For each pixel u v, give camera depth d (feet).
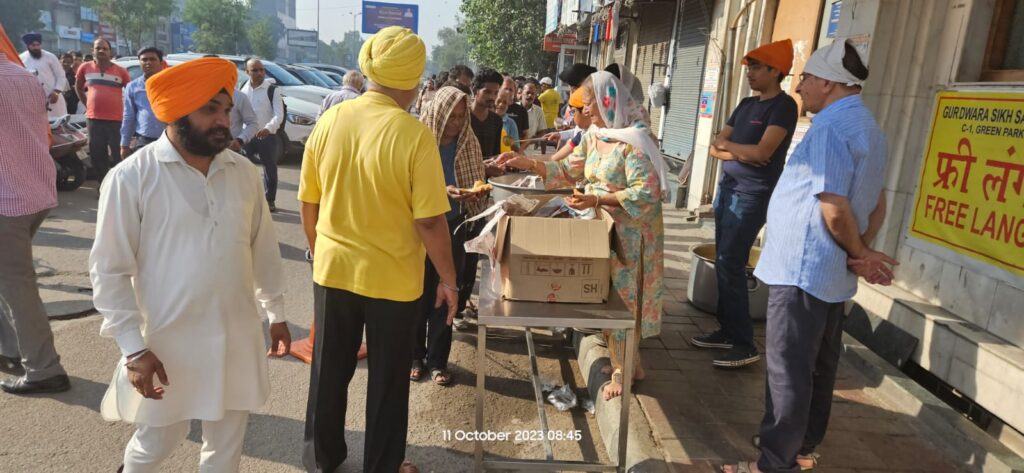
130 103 21.40
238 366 7.05
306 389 11.97
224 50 226.79
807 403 8.20
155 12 193.16
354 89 23.94
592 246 8.81
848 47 7.74
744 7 22.58
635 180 9.97
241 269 6.93
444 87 12.17
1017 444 9.94
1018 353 10.14
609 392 11.15
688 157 28.43
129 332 6.27
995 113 10.92
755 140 11.72
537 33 90.43
